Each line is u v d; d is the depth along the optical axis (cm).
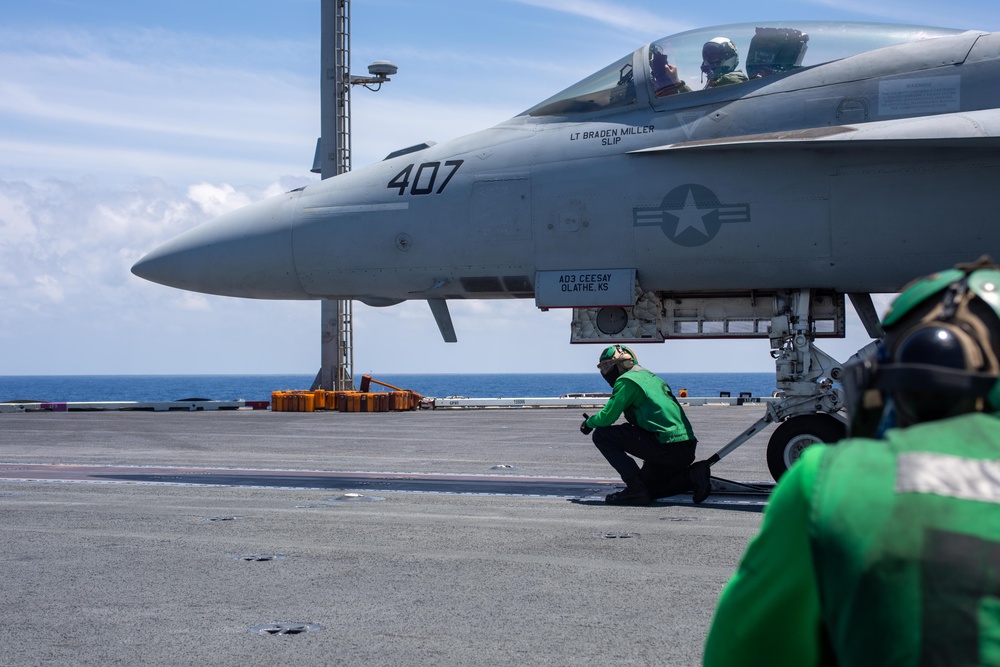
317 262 1040
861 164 878
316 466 1320
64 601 524
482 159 992
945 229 865
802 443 927
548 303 962
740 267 924
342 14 3294
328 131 3288
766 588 144
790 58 927
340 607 509
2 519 802
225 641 447
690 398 3612
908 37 919
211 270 1080
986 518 123
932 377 135
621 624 474
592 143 958
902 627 124
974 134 806
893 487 129
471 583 563
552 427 2255
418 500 934
